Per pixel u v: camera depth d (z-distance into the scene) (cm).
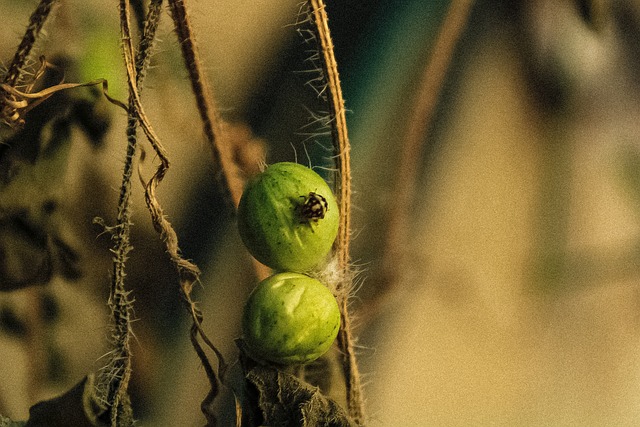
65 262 27
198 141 28
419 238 31
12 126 25
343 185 24
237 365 30
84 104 26
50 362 28
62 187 26
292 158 29
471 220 31
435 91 30
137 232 29
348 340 24
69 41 26
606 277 32
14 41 27
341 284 24
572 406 32
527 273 32
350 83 30
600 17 31
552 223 32
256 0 30
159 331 29
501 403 32
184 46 25
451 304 31
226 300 30
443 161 31
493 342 32
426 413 31
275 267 24
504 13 31
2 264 26
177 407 29
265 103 29
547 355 32
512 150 32
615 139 32
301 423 24
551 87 31
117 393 24
